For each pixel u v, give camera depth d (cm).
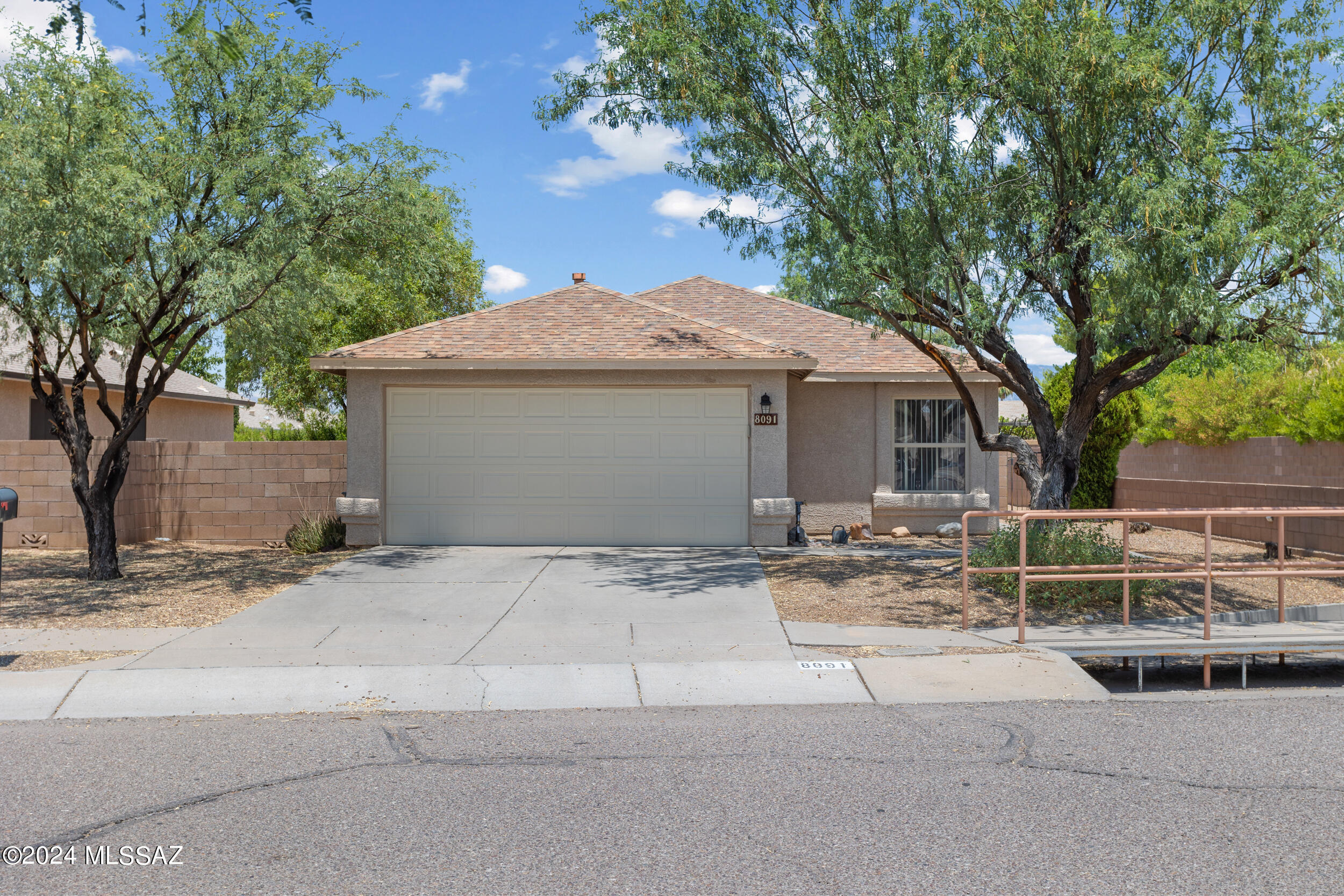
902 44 1093
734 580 1145
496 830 449
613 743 588
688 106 1138
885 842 432
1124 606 892
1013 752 565
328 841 437
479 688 715
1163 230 930
